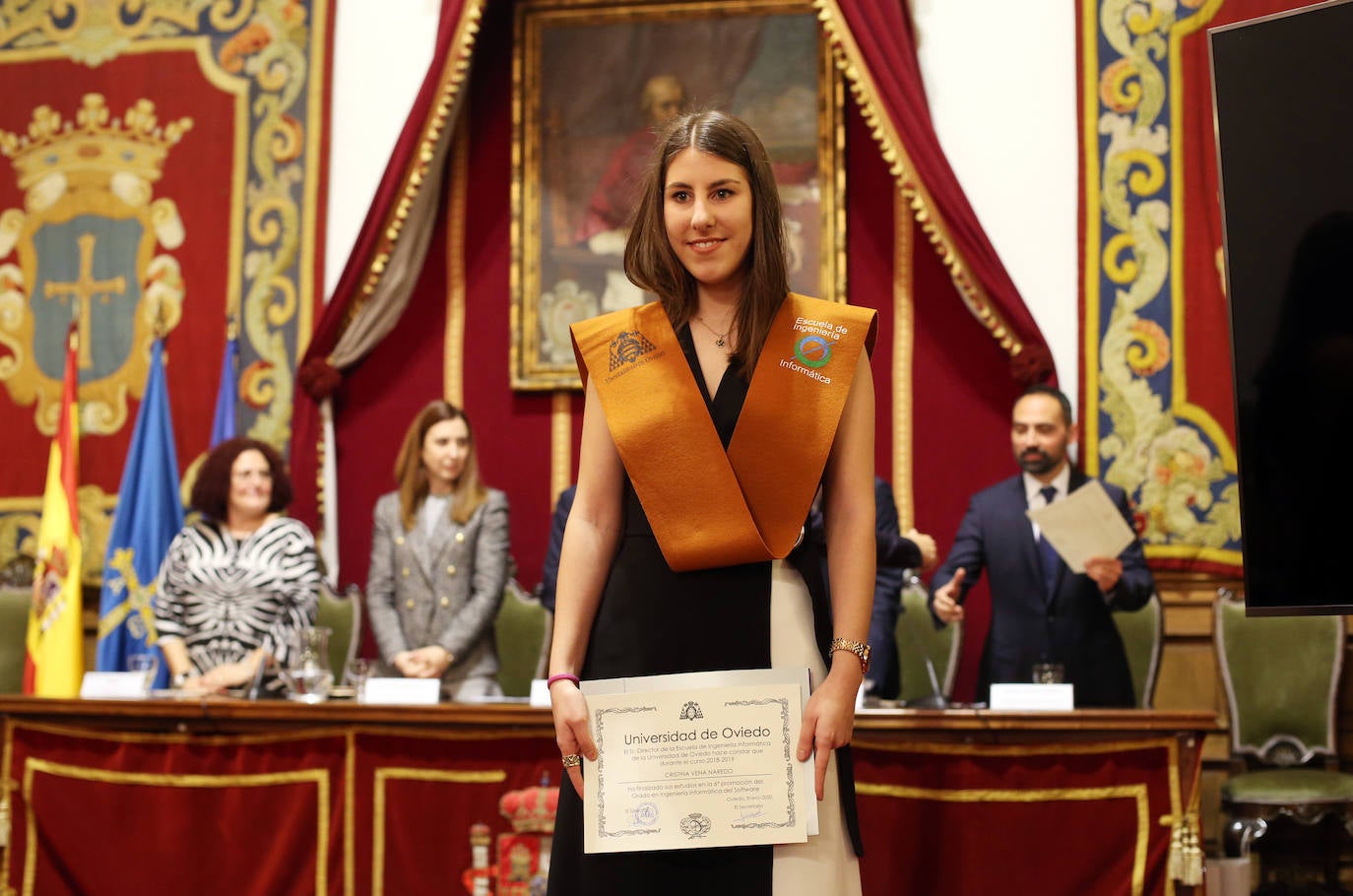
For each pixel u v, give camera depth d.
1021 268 5.86
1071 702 3.61
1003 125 5.94
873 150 6.11
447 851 3.55
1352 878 5.11
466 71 6.12
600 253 6.22
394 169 6.08
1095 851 3.26
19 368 6.58
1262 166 2.70
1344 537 2.57
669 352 1.94
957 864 3.32
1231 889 4.48
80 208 6.65
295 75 6.55
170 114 6.64
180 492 6.26
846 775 1.88
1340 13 2.63
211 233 6.52
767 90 6.15
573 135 6.29
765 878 1.79
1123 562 4.62
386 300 6.27
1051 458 4.84
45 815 3.79
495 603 4.91
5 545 6.44
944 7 6.05
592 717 1.84
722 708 1.81
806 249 6.02
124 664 5.85
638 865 1.81
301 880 3.63
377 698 3.93
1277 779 4.70
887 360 5.96
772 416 1.89
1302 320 2.64
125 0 6.73
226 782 3.71
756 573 1.88
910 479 5.88
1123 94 5.83
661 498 1.89
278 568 4.72
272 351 6.38
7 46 6.73
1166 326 5.67
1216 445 5.55
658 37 6.27
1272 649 5.04
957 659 5.11
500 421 6.25
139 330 6.51
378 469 6.29
